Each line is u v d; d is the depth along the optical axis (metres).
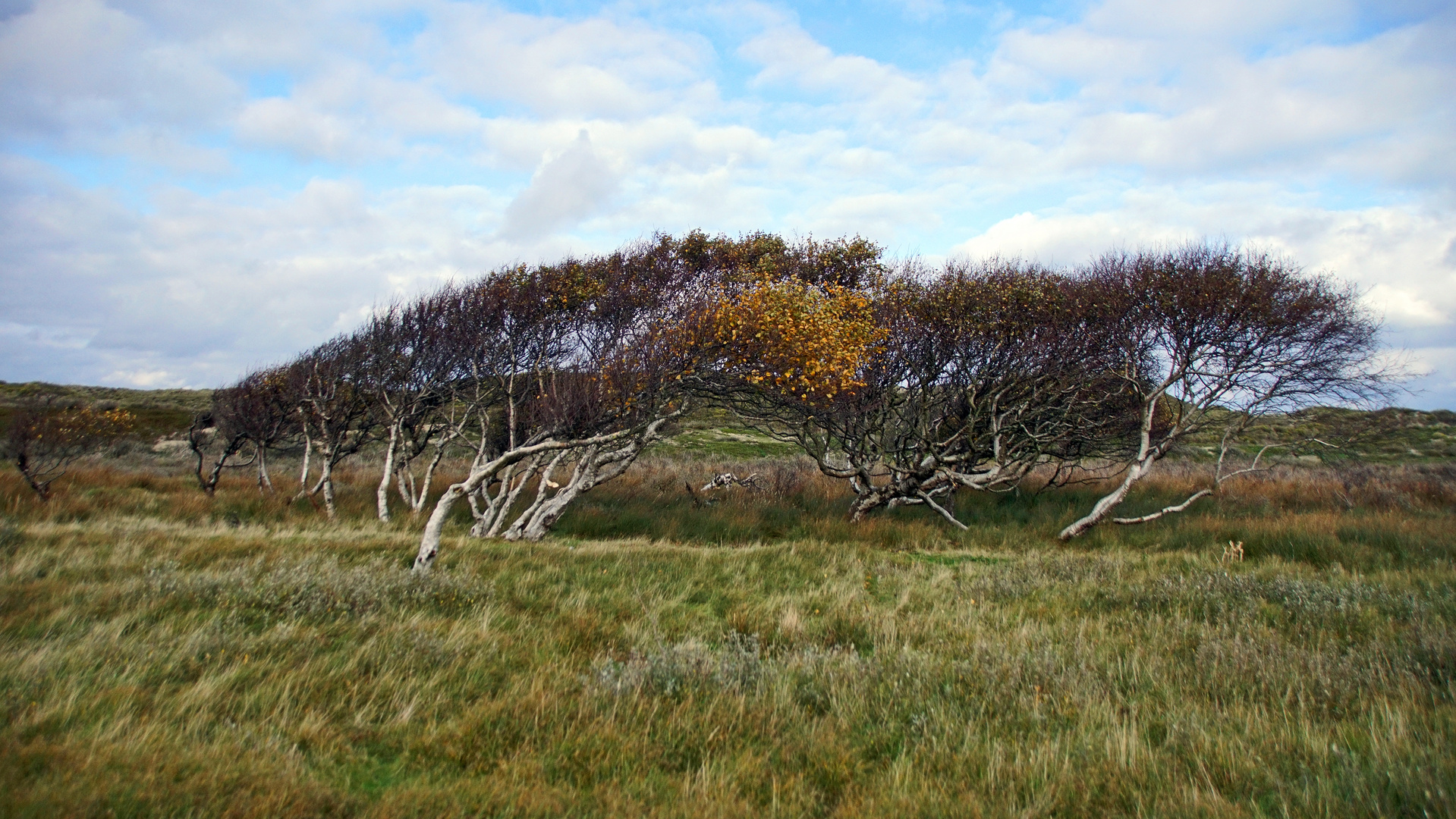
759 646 6.94
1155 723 5.04
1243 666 6.00
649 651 6.30
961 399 16.23
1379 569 11.16
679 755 4.57
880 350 14.67
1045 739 4.75
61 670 5.19
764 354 12.23
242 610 6.95
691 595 9.37
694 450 30.53
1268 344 14.77
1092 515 15.36
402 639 6.29
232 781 3.85
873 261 17.97
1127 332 15.37
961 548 14.85
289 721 4.77
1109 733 4.84
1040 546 14.87
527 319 16.16
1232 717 5.09
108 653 5.57
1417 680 5.77
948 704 5.39
